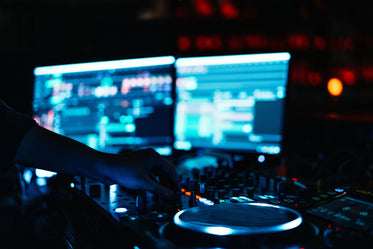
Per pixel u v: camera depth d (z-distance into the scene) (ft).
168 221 1.83
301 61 8.61
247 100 4.21
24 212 3.36
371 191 2.17
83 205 2.57
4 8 7.70
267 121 4.10
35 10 7.95
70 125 4.80
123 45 7.77
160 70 4.54
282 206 1.98
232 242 1.51
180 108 4.53
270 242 1.52
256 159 4.08
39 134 2.26
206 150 4.40
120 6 8.68
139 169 2.20
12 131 2.21
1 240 3.73
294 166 4.05
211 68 4.38
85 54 4.76
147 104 4.58
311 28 8.61
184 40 8.39
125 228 1.81
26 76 5.04
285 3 8.33
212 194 2.30
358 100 8.88
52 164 2.26
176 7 8.43
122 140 4.65
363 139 4.91
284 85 4.02
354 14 8.60
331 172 3.62
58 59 4.83
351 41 8.83
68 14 8.22
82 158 2.24
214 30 8.70
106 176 2.23
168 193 2.11
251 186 2.64
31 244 3.26
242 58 4.22
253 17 8.43
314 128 5.40
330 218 1.79
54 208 3.17
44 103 4.88
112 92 4.68
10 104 4.98
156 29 7.67
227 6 8.46
